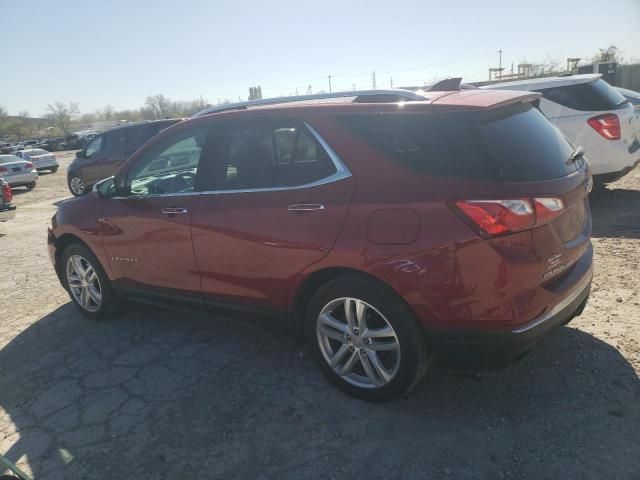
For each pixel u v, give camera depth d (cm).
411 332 273
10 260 726
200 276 357
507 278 249
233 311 349
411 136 274
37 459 279
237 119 339
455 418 284
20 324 471
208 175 348
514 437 265
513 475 240
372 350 290
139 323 449
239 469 260
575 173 297
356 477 248
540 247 258
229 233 328
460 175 257
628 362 319
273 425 291
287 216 302
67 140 5316
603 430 263
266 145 322
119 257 411
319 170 297
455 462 251
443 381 319
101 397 335
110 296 447
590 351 335
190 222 349
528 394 299
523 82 726
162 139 381
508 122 282
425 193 261
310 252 294
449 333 264
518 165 261
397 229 265
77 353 401
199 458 270
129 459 273
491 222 246
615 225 615
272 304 325
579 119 675
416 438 271
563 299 277
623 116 677
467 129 262
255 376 345
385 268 268
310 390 323
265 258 315
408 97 329
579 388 299
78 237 439
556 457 248
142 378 354
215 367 362
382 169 277
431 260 257
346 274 289
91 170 1297
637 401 283
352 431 281
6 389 355
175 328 434
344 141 291
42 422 312
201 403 318
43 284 593
